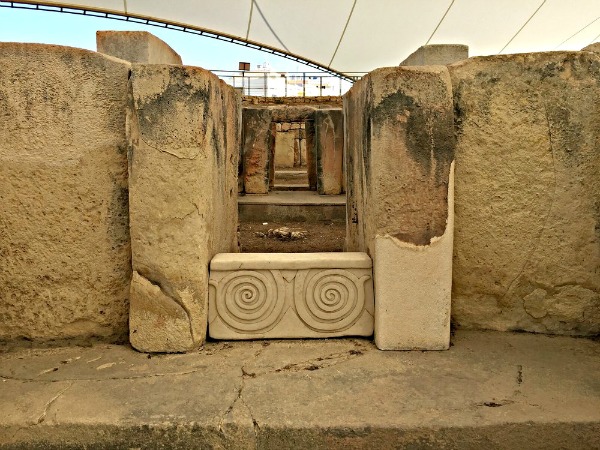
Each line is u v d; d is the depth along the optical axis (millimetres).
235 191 3188
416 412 1799
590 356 2223
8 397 1891
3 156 2219
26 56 2188
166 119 2174
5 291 2295
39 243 2281
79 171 2262
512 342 2371
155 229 2217
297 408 1828
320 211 6023
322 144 6793
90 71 2225
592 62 2281
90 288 2330
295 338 2408
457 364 2152
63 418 1759
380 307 2275
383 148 2225
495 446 1745
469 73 2311
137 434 1744
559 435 1746
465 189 2371
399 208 2236
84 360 2205
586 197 2344
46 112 2221
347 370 2105
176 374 2072
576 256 2381
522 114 2312
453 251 2426
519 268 2416
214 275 2359
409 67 2217
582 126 2307
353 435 1738
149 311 2258
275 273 2371
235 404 1852
